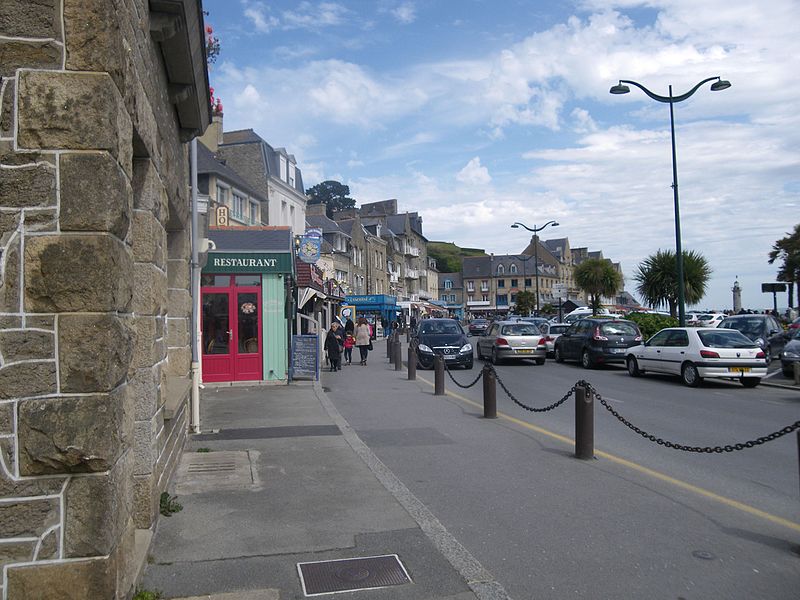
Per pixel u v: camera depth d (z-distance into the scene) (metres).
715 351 16.56
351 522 5.71
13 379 3.19
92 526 3.24
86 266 3.27
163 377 5.92
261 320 16.80
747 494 6.77
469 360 22.28
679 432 10.42
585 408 8.39
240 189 32.41
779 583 4.56
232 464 7.81
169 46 5.79
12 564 3.17
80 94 3.34
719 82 21.84
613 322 22.69
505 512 6.16
